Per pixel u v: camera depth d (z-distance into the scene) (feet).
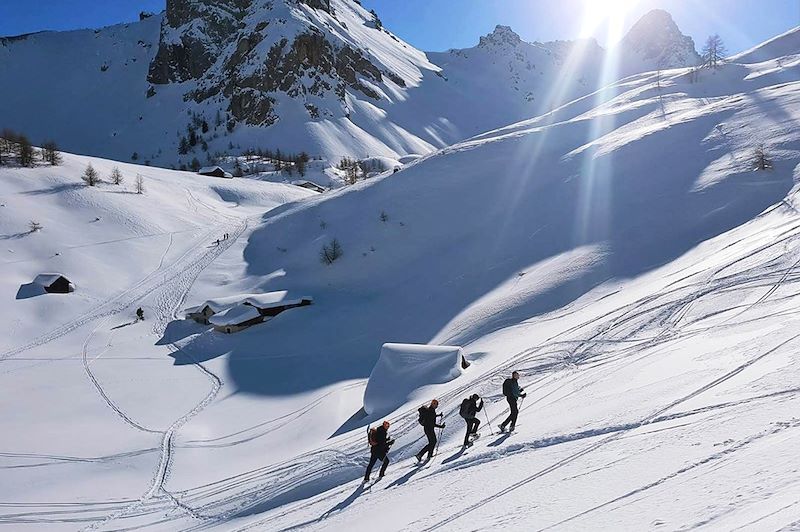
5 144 338.54
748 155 175.63
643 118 279.49
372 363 148.36
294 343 173.99
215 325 190.80
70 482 90.94
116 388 145.28
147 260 254.06
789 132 182.19
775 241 99.04
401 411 89.51
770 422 31.68
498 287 163.94
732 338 58.13
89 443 108.47
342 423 101.76
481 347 116.98
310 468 74.33
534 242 186.60
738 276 87.76
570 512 28.84
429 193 258.37
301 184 456.45
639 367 61.31
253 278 233.96
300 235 263.90
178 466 96.89
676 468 29.60
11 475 93.91
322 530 45.39
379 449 57.93
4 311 198.49
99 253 249.55
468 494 39.37
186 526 68.69
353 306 196.24
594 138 270.26
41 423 121.39
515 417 56.80
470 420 58.34
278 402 128.88
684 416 39.29
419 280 200.13
